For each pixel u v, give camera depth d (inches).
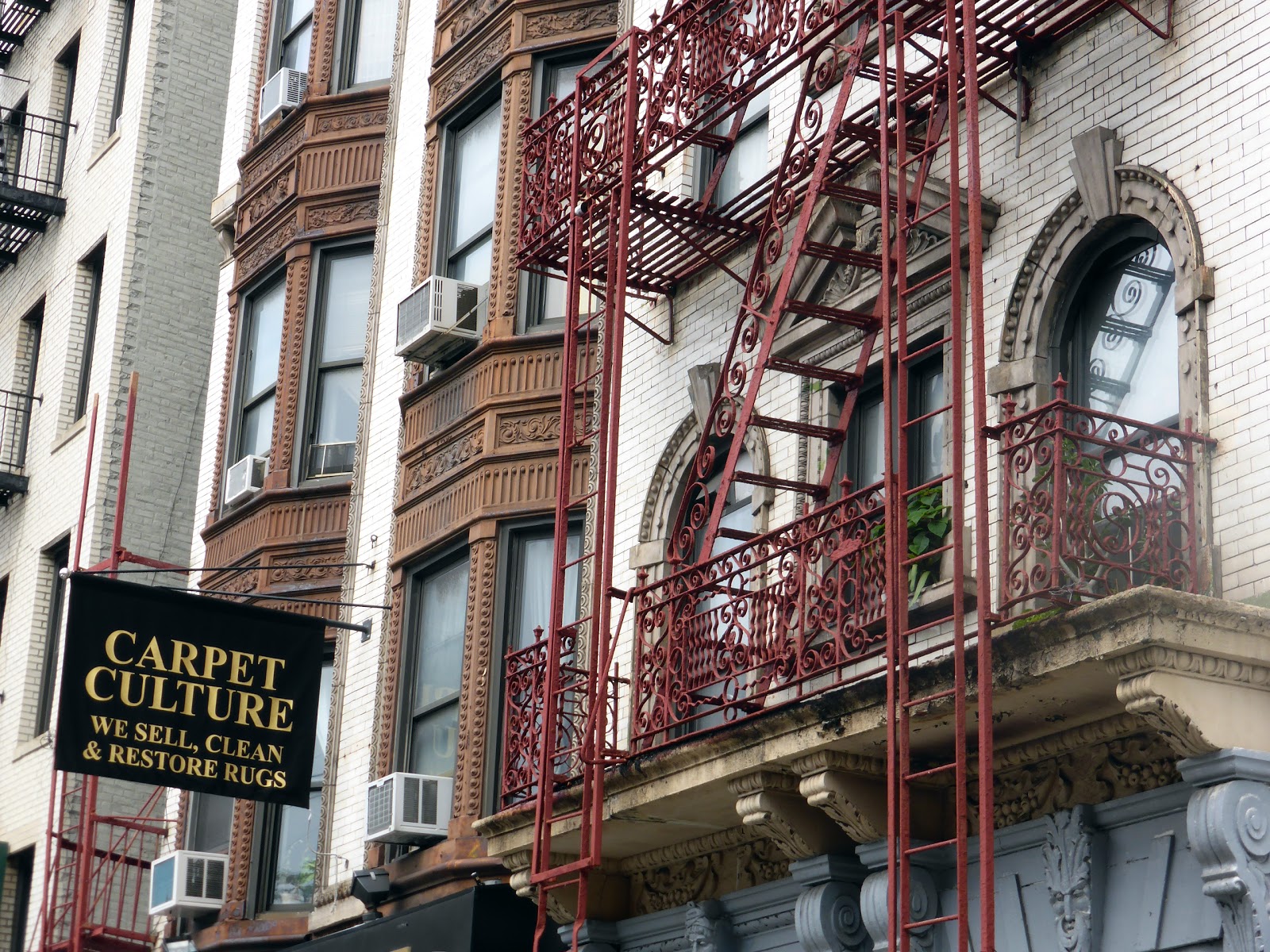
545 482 956.0
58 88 1615.4
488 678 944.9
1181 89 647.1
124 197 1446.9
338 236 1170.0
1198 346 616.4
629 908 814.5
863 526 677.3
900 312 625.0
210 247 1456.7
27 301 1577.3
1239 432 597.9
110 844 1194.0
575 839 774.5
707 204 823.7
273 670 916.6
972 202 592.1
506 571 958.4
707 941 747.4
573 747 739.4
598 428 934.4
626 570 875.4
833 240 792.3
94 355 1443.2
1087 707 592.1
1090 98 684.1
